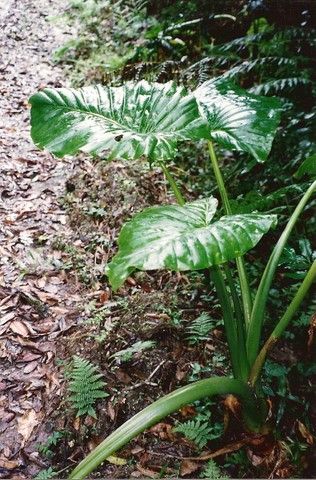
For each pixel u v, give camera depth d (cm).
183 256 160
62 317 287
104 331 272
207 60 429
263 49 426
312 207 332
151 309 289
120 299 298
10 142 422
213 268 204
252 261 328
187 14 527
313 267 201
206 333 276
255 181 369
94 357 262
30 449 227
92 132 212
